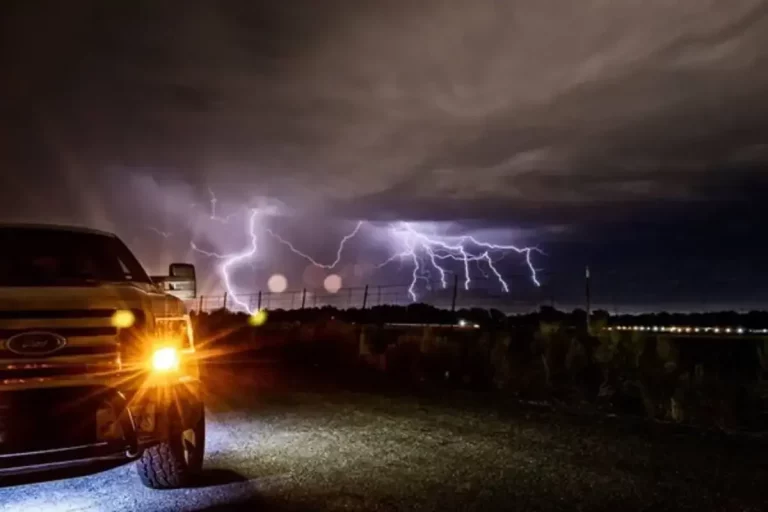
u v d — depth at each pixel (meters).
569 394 13.15
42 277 7.12
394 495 6.43
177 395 6.29
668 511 5.88
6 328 5.69
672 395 11.67
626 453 8.02
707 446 8.39
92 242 8.09
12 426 5.63
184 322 6.77
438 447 8.44
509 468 7.36
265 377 16.81
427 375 16.80
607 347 15.14
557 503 6.14
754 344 17.67
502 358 15.55
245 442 8.88
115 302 6.06
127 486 7.03
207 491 6.68
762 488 6.52
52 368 5.76
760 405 10.94
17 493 6.85
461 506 6.09
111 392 5.89
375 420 10.40
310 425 10.01
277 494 6.51
